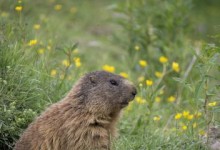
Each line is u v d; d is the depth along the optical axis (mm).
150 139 14125
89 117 12531
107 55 24500
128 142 13938
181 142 13688
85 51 24938
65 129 12406
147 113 15305
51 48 16891
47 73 15156
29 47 16516
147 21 21984
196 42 22047
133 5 22469
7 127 13398
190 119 14305
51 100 14672
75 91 12789
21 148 12711
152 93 15312
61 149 12508
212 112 13406
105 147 12594
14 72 14156
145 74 19641
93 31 28828
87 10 30969
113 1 32156
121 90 12922
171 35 21734
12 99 13883
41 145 12516
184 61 19812
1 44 14484
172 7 22141
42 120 12719
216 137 13773
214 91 13898
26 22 17016
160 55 20719
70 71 16516
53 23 23781
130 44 21734
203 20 32875
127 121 15477
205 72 13156
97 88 12789
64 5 30031
